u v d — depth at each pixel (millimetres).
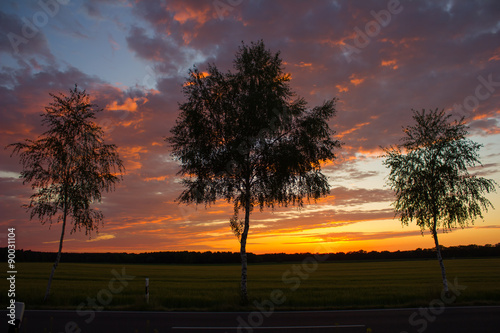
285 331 10266
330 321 11922
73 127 18188
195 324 11461
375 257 112562
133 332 10125
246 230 17984
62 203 17891
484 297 18109
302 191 18438
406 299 17844
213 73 18672
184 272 53938
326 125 18375
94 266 69250
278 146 18109
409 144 19656
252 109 17641
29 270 51719
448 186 18781
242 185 18500
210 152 17938
